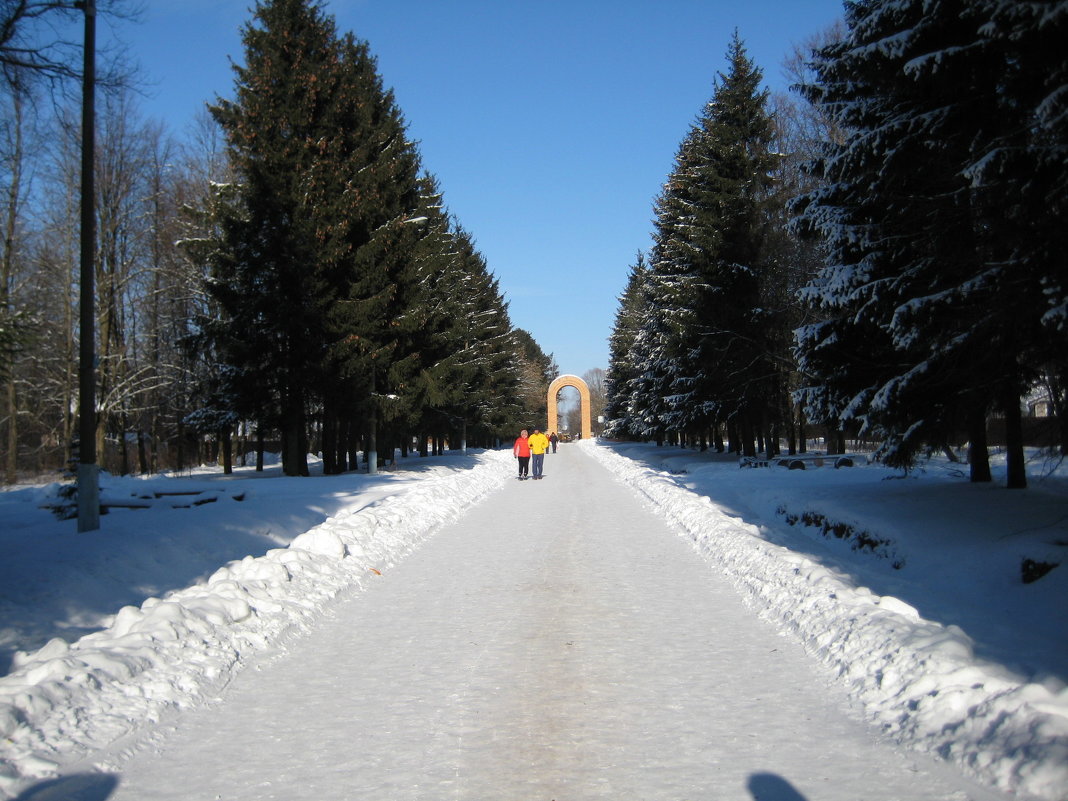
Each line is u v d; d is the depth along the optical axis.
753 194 31.42
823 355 15.16
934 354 12.10
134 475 34.56
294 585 9.47
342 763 4.86
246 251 26.05
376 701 6.00
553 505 21.41
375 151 30.06
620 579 10.78
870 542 13.10
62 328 33.91
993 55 10.38
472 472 31.86
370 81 33.31
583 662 6.95
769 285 30.77
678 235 36.06
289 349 26.91
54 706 5.36
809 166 15.13
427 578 11.05
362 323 27.14
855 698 5.86
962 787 4.32
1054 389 10.83
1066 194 8.86
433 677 6.58
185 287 36.19
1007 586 9.80
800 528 16.22
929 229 12.17
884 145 12.47
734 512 18.14
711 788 4.43
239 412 27.33
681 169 39.34
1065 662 6.52
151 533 12.12
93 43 12.73
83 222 12.88
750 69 31.88
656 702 5.89
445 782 4.57
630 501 22.38
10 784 4.46
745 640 7.61
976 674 5.45
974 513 13.17
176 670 6.35
